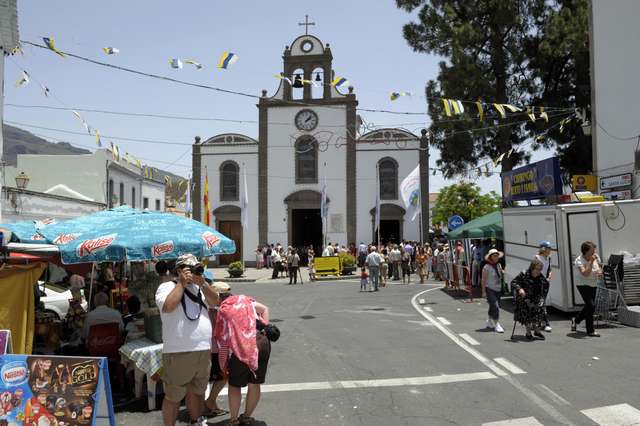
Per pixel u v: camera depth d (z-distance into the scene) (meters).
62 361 4.80
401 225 38.09
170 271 6.30
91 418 4.70
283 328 12.46
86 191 30.72
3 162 12.94
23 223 11.81
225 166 40.28
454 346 9.61
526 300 9.93
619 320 11.10
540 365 7.99
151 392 6.69
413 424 5.75
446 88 26.89
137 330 8.02
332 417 6.06
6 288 6.85
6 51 11.59
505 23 26.38
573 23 25.08
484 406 6.24
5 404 4.73
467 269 16.95
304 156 39.69
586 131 19.48
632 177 16.36
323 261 29.38
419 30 27.91
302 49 40.12
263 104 39.91
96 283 12.04
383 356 9.01
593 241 12.13
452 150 28.27
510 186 18.59
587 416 5.79
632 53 16.44
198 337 5.47
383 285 22.95
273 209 39.62
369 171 38.94
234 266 30.19
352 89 39.47
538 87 28.62
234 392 5.82
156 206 41.16
